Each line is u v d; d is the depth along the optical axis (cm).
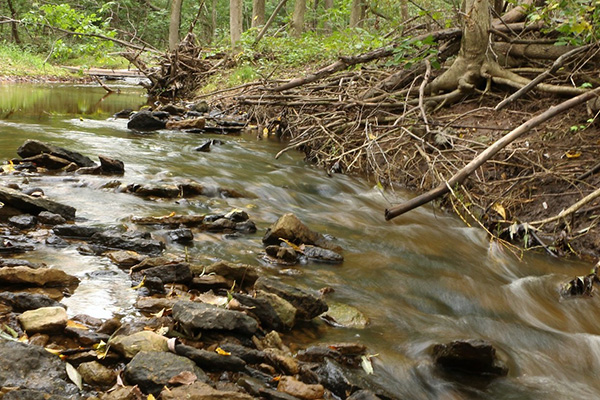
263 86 1052
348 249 471
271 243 449
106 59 1413
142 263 364
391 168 741
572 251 516
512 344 347
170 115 1168
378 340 322
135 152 749
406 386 282
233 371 270
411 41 804
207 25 4359
